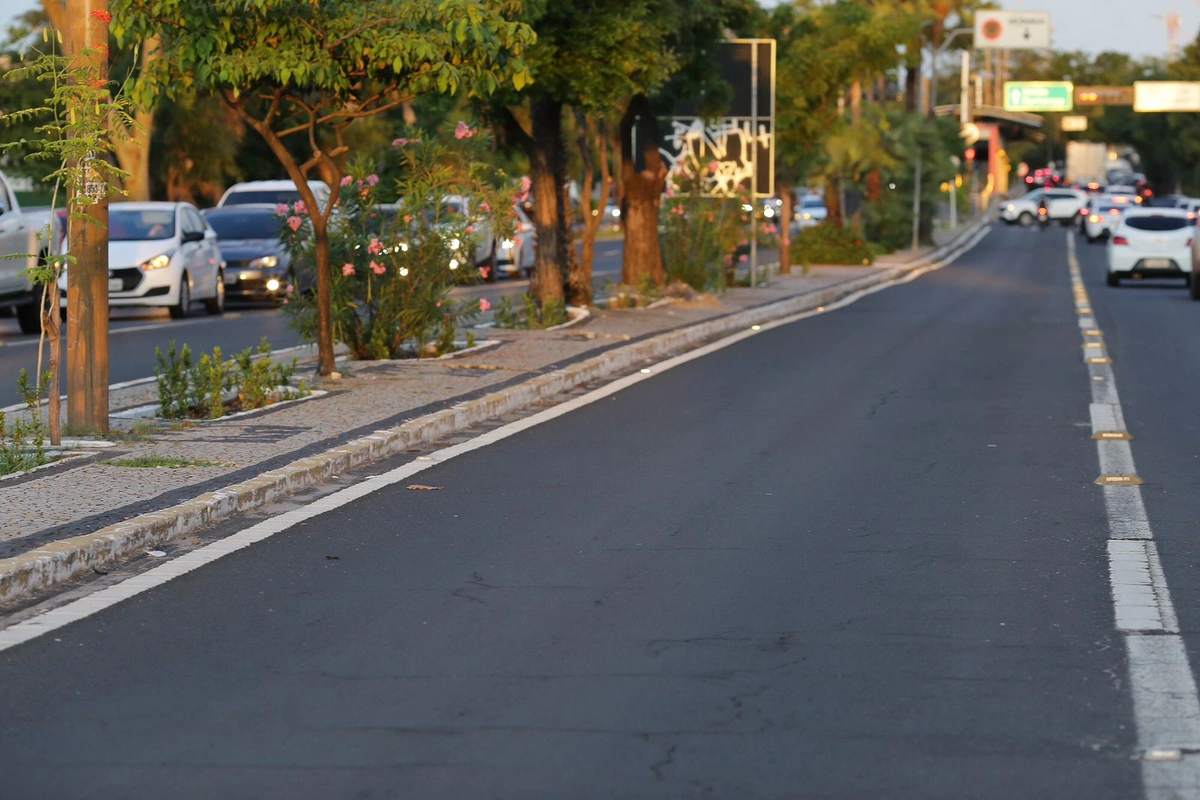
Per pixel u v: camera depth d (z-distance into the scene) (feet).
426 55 62.34
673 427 59.57
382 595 33.53
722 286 139.95
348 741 24.13
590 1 97.76
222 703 26.08
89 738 24.38
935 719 25.16
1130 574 35.40
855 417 62.39
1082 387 73.05
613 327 99.09
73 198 49.93
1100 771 22.79
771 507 43.50
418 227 79.10
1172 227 166.61
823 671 27.86
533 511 42.86
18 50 49.90
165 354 87.76
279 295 83.10
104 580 34.83
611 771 22.76
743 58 141.90
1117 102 410.93
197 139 232.12
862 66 181.68
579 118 117.60
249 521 41.29
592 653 29.01
